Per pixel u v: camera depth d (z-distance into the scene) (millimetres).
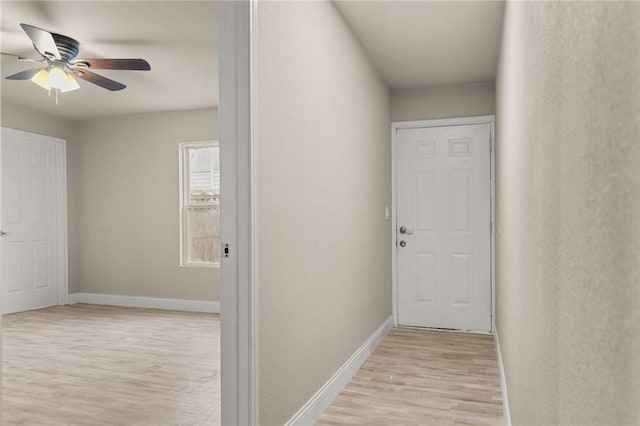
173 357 3768
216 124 5750
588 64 583
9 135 5535
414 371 3395
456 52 3756
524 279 1477
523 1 1467
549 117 924
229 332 1921
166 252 5957
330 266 2883
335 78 2979
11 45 3787
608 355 495
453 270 4672
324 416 2629
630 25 432
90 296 6352
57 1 3016
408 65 4070
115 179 6230
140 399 2863
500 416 2607
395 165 4836
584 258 605
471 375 3301
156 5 3086
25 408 2730
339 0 2873
